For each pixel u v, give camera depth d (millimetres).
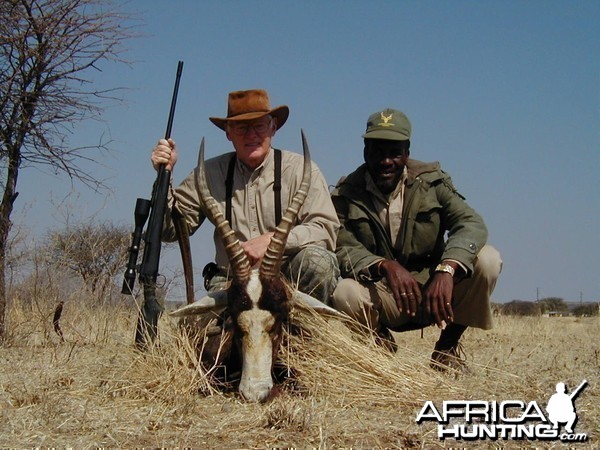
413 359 6383
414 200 7141
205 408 5293
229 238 5703
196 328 6355
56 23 9062
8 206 8953
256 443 4523
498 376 6602
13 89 8969
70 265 9781
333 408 5352
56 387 5688
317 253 6645
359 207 7246
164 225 7078
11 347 7910
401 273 6734
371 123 7109
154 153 6879
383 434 4766
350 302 6949
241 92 6828
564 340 11000
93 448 4410
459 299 7215
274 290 5656
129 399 5473
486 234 7020
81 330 8477
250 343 5555
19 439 4527
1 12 8867
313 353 6172
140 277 6680
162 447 4441
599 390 6113
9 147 8969
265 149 6898
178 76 7051
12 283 9117
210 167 7094
